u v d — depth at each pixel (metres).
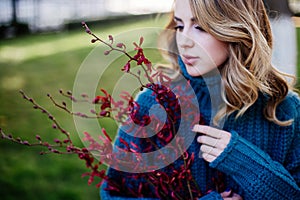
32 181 2.59
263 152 1.12
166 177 1.02
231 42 1.09
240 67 1.09
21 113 3.46
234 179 1.11
